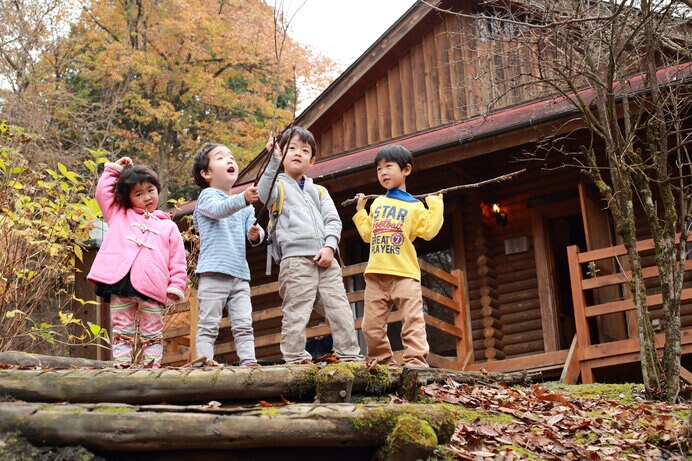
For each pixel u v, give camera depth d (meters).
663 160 6.77
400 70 12.87
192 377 3.91
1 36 18.05
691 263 8.30
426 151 10.07
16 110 16.41
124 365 4.73
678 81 7.53
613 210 6.94
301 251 5.41
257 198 5.05
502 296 11.45
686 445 4.36
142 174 5.15
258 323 12.59
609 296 9.83
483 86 12.02
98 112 19.11
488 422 4.45
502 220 11.52
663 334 8.24
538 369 9.17
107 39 22.47
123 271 4.89
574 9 7.37
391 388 4.36
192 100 22.92
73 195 6.61
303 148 5.69
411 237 5.78
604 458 4.16
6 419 3.25
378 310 5.68
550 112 9.58
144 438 3.27
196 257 7.99
